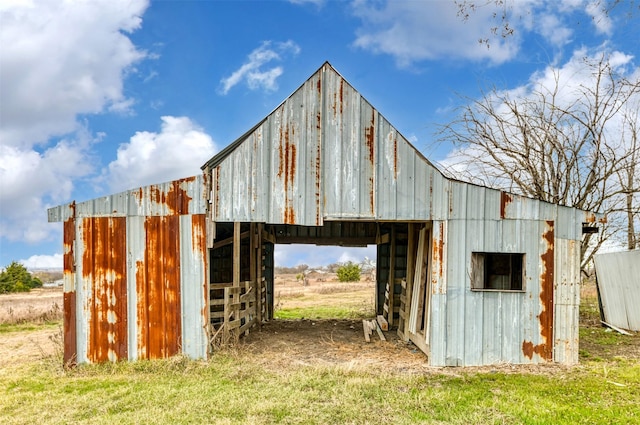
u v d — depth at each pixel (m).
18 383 6.54
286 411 5.16
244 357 7.66
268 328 11.12
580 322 11.34
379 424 4.81
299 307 16.61
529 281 7.40
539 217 7.46
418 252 9.23
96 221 7.33
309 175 7.54
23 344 9.69
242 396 5.69
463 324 7.32
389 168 7.57
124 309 7.29
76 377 6.76
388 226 12.45
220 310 11.33
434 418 4.96
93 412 5.27
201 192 7.44
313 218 7.49
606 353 8.04
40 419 5.08
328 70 7.69
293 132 7.57
